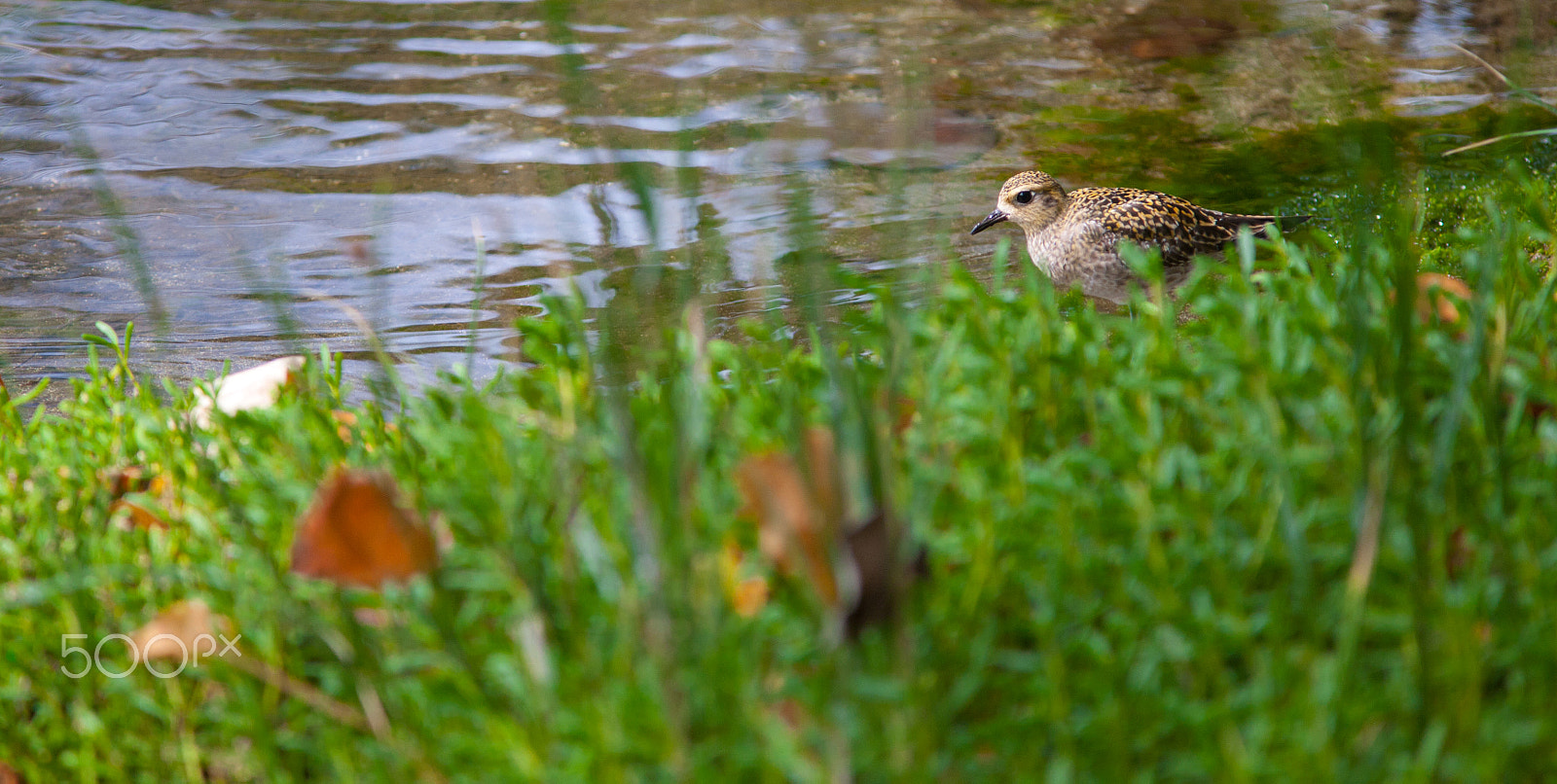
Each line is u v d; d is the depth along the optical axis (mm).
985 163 15430
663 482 4195
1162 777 3758
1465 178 13000
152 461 5738
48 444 5984
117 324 11820
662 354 5504
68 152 16203
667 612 3613
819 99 16406
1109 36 19344
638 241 12711
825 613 3760
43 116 17281
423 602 4258
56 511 5254
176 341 11344
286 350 11102
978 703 4094
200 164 15805
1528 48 6219
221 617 4488
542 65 18750
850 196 13383
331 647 4219
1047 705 3762
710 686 3668
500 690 4008
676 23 19938
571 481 4402
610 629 3979
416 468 4965
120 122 17156
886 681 3559
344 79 18516
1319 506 4266
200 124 17062
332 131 16750
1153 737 3699
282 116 17266
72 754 4426
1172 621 3975
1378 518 3693
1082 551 4305
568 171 14945
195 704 4555
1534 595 3928
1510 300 5426
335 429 5320
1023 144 15938
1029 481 4402
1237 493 4277
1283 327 4949
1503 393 5055
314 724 4332
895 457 4559
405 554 3818
